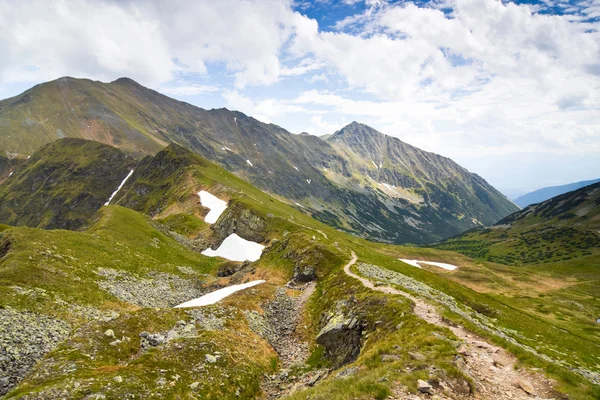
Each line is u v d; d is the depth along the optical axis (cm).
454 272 16462
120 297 4956
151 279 6284
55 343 3228
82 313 4006
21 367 2775
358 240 19962
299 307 4812
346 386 1934
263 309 4553
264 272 6638
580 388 1873
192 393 2428
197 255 9669
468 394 1852
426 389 1791
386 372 2033
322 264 5997
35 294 3891
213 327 3594
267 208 13175
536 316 10138
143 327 3256
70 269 4978
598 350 6303
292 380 3145
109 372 2366
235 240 11012
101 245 6512
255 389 2877
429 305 3478
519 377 2083
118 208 9719
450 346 2392
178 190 17212
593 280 17812
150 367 2552
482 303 7319
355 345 3262
